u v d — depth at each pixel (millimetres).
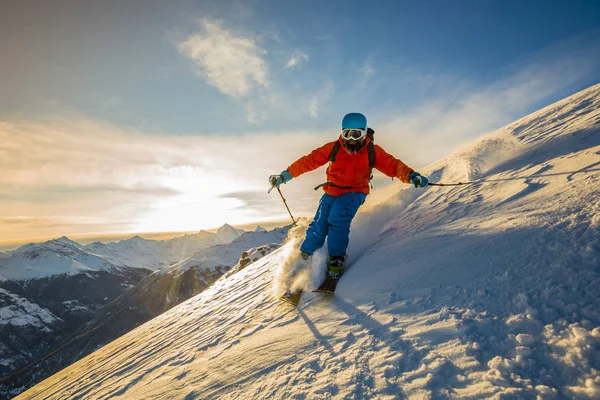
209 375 2969
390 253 3525
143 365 4680
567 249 2199
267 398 2207
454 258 2787
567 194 2896
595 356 1502
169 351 4648
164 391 3133
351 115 3596
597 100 5840
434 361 1862
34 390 8672
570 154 3861
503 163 4855
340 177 3875
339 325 2688
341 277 3631
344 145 3730
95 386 4938
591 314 1693
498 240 2709
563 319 1747
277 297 4086
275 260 6996
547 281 2039
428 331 2111
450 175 5668
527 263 2273
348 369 2111
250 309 4410
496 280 2270
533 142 5168
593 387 1384
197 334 4730
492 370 1656
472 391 1594
